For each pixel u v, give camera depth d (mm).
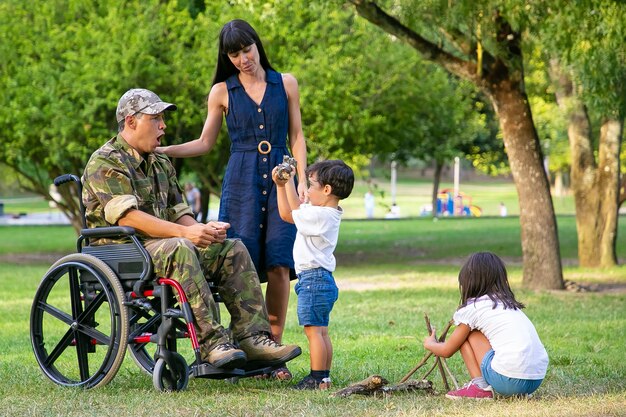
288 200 7301
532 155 16906
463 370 8086
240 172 7934
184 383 6961
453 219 47594
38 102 22234
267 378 7621
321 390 6891
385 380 6742
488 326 6438
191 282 6773
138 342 7090
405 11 15133
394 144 25547
